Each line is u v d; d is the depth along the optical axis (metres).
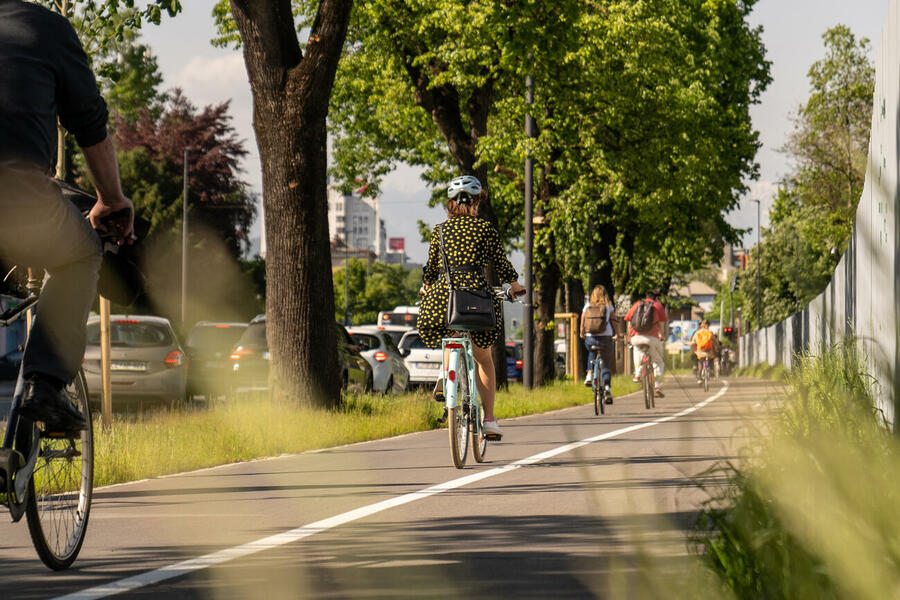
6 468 9.44
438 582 10.73
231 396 51.22
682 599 5.05
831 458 5.07
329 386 33.94
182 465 21.95
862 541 4.53
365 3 54.38
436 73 55.94
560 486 18.58
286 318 33.62
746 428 6.22
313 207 33.81
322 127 33.97
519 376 88.06
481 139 57.44
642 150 73.25
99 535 13.69
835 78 110.38
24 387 9.75
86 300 9.74
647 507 5.06
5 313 10.53
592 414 42.38
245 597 10.05
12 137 8.53
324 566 11.58
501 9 43.38
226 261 141.00
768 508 5.73
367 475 20.42
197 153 143.38
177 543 13.07
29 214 8.70
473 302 20.56
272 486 18.80
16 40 8.73
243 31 33.56
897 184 17.06
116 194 9.98
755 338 82.75
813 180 109.62
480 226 21.09
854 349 8.77
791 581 5.05
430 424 34.19
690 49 84.00
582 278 92.88
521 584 10.68
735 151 90.06
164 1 28.48
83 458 11.98
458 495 17.48
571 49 46.09
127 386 45.12
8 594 10.25
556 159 74.81
